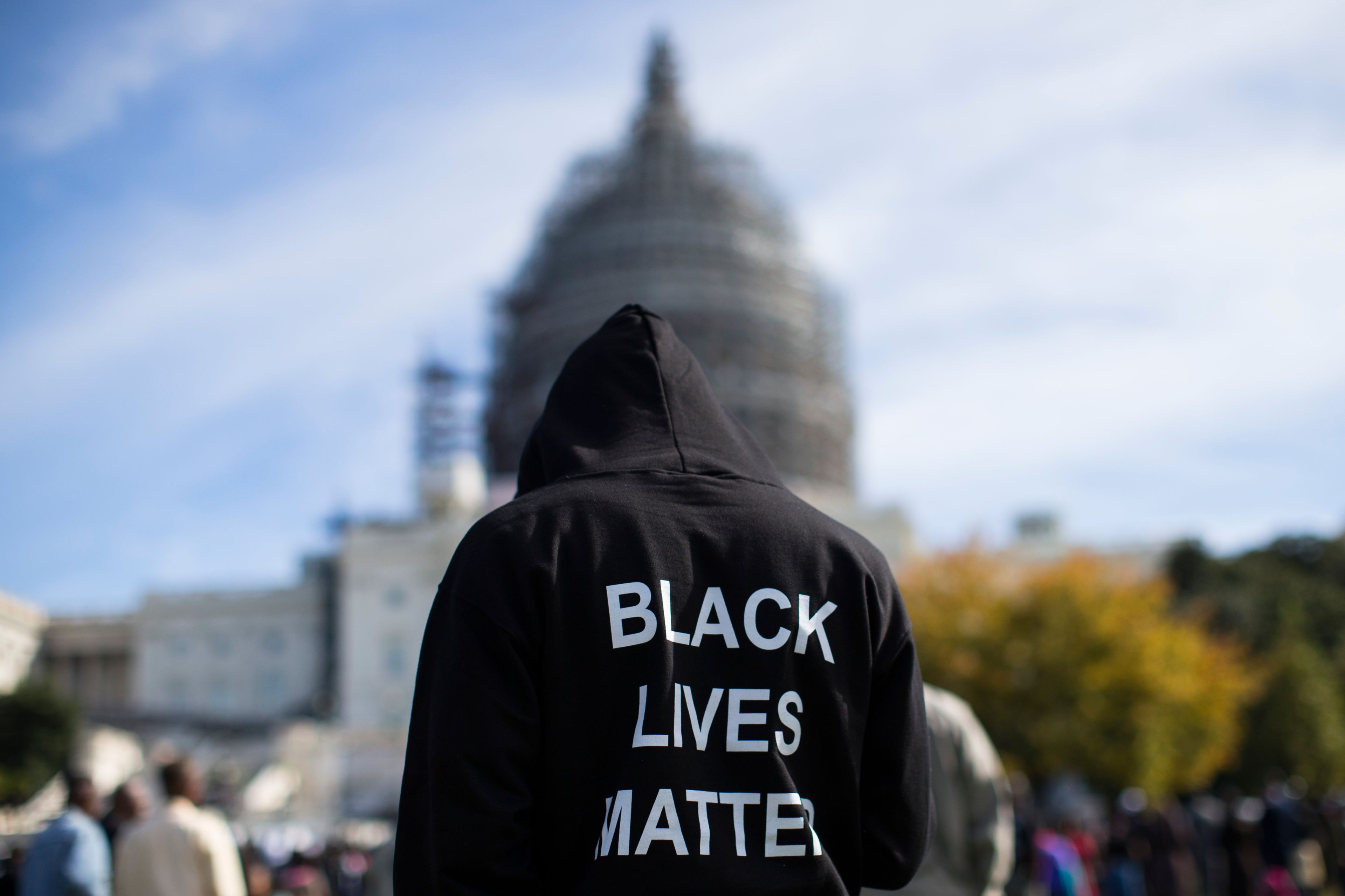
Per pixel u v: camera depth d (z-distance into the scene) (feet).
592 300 402.31
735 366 388.98
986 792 21.35
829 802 8.91
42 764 202.80
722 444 9.89
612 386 10.05
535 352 409.49
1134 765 150.10
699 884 8.05
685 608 8.82
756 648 8.83
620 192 421.59
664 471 9.43
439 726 8.30
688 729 8.48
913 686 9.61
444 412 414.62
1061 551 363.15
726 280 402.93
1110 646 154.51
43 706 208.03
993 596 162.91
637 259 403.54
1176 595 298.15
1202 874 87.66
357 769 256.32
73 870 25.88
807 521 9.55
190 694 389.60
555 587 8.64
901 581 170.81
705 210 415.23
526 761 8.36
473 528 9.10
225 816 109.29
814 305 426.51
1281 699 217.97
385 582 342.64
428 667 8.73
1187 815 93.45
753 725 8.65
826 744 8.93
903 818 9.20
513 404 409.08
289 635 391.45
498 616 8.49
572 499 9.05
